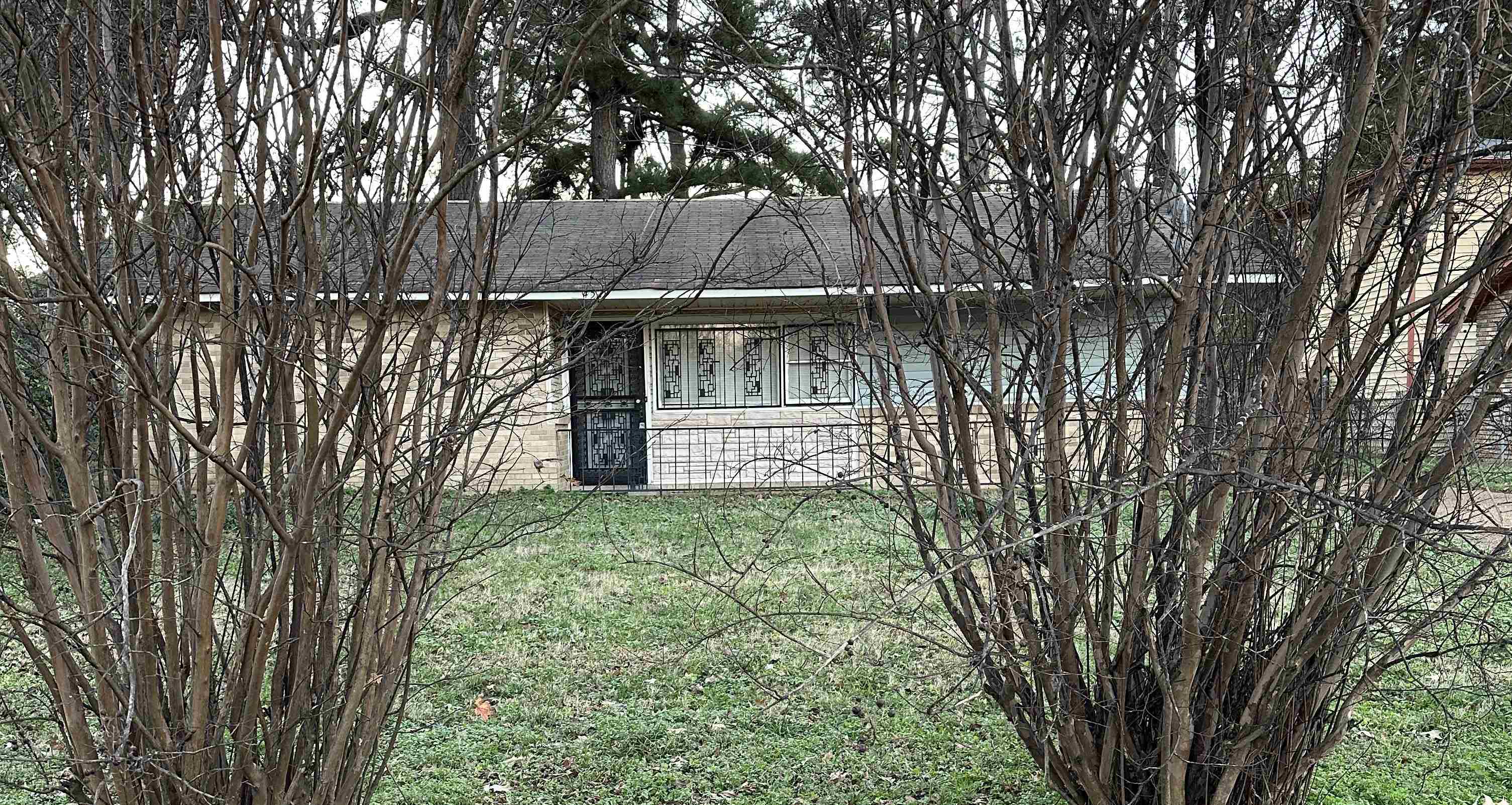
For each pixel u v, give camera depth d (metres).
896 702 5.54
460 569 9.10
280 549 2.66
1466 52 2.40
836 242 11.53
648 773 4.74
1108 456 2.90
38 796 4.06
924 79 2.88
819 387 13.16
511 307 3.28
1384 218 2.64
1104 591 3.00
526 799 4.50
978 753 4.93
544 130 3.26
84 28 2.25
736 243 13.58
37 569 2.28
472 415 2.86
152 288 2.51
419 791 4.51
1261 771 3.01
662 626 7.18
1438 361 2.69
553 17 2.67
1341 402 2.71
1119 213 2.79
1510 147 2.54
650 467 14.29
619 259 8.53
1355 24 2.43
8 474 2.23
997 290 3.07
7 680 5.62
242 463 2.38
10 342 2.21
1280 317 2.76
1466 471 2.73
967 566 2.91
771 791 4.58
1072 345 2.85
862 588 7.96
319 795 2.55
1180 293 2.61
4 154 2.23
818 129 2.91
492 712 5.55
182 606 2.51
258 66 2.24
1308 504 2.63
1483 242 2.52
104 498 2.43
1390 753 4.72
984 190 3.00
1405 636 2.80
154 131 2.25
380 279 2.58
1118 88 2.46
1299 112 2.65
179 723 2.37
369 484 2.64
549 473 14.10
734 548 9.84
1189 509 2.60
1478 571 2.70
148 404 2.28
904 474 2.97
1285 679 2.88
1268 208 2.76
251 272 2.09
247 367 2.72
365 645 2.57
